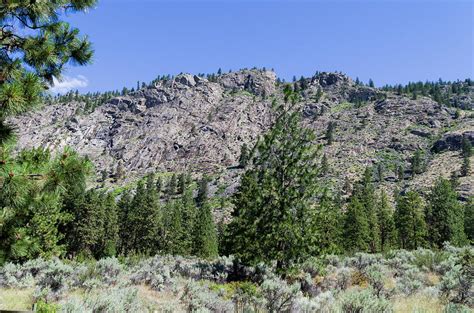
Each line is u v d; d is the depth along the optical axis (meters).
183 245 75.88
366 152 171.62
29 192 5.33
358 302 7.88
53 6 6.52
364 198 83.19
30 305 10.86
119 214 81.25
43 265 14.62
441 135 178.75
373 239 69.44
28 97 5.24
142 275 15.63
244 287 11.80
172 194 143.50
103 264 15.77
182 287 14.59
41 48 6.25
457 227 62.53
